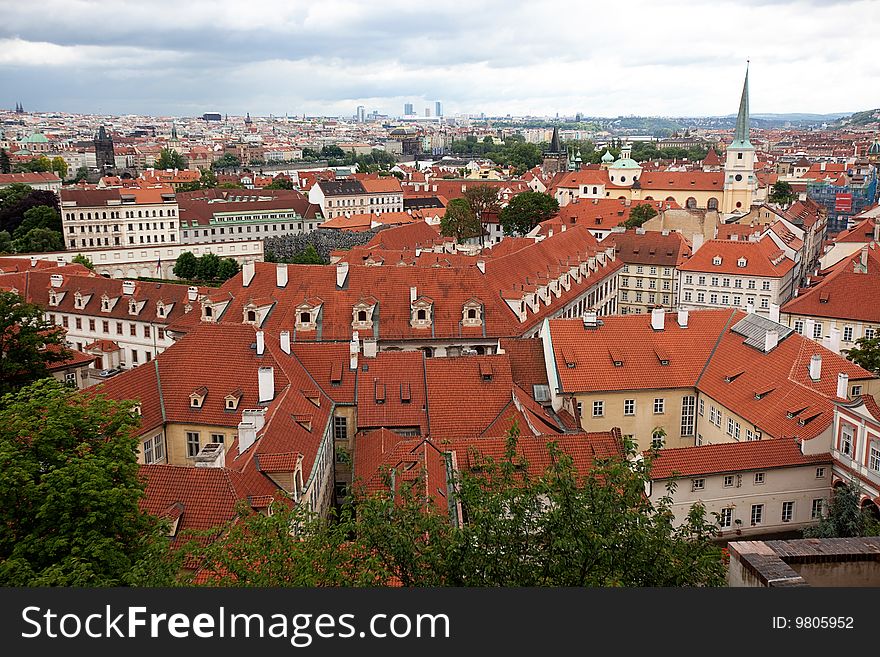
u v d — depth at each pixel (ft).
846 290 419.13
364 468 238.48
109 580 129.59
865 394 239.71
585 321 303.07
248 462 194.90
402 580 117.50
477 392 277.23
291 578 119.55
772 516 240.32
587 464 227.61
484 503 119.85
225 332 267.18
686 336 304.09
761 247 533.14
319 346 289.33
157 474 179.01
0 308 268.82
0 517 141.18
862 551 92.22
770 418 253.24
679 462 233.55
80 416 156.15
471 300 347.77
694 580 110.83
